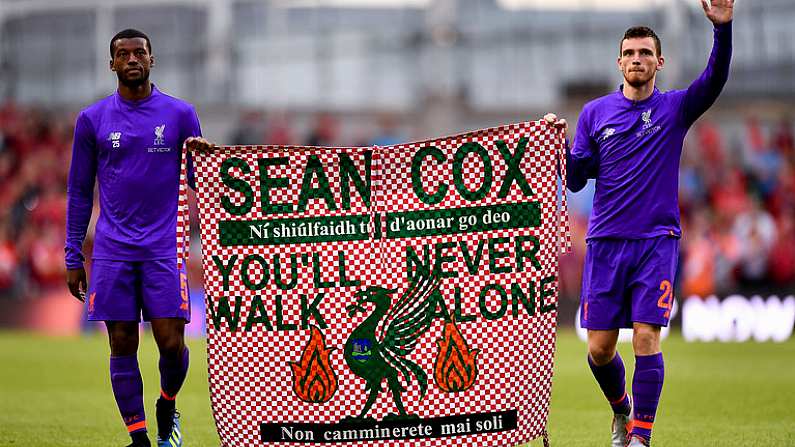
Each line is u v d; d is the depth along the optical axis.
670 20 65.00
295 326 18.48
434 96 66.25
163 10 68.75
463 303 18.58
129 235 19.59
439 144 18.61
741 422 24.83
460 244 18.59
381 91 68.56
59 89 69.50
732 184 61.06
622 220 19.33
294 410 18.48
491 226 18.62
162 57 68.50
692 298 50.19
